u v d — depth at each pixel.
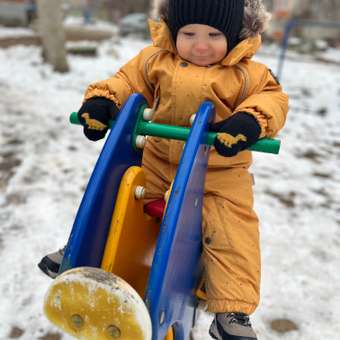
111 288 0.80
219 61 1.18
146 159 1.32
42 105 4.54
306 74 8.03
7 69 6.10
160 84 1.22
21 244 2.17
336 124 4.82
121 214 0.98
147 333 0.81
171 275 0.91
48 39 6.09
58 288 0.84
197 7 1.09
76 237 0.89
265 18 1.18
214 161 1.21
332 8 13.23
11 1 12.21
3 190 2.70
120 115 1.03
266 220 2.57
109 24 18.36
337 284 2.06
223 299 1.13
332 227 2.56
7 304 1.78
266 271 2.10
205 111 1.00
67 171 3.03
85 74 6.23
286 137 4.21
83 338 0.86
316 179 3.25
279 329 1.76
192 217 1.02
